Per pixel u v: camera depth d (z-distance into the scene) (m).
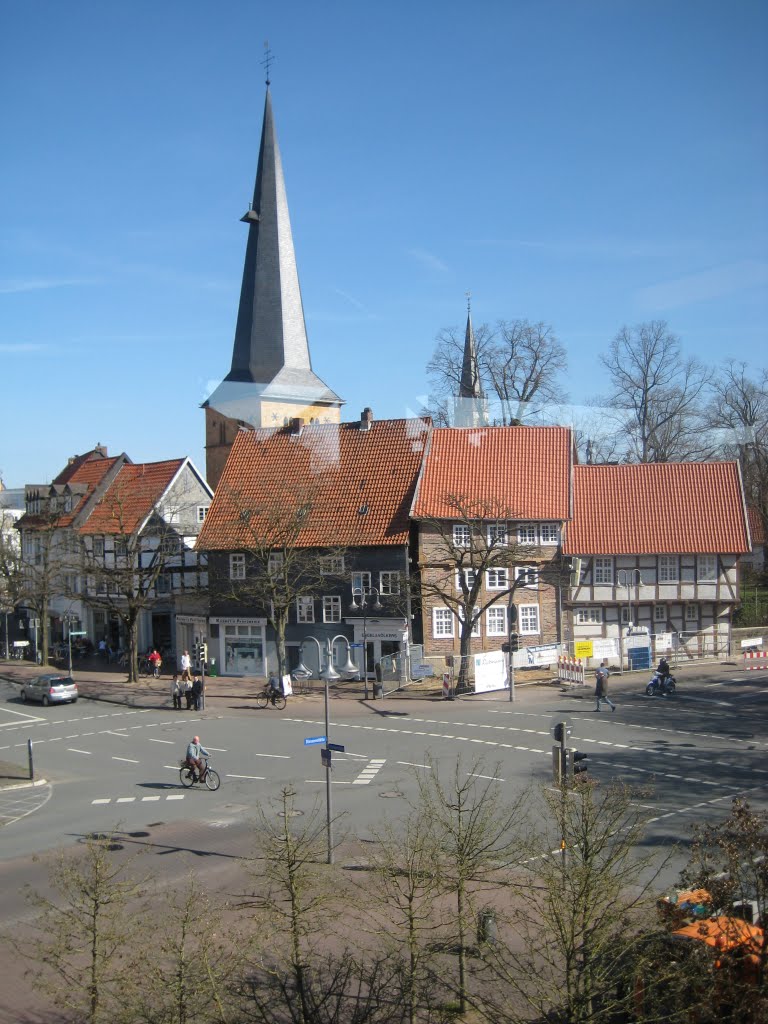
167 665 55.41
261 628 49.88
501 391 59.25
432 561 44.09
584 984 11.75
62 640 65.12
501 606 48.25
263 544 44.91
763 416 56.47
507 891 18.50
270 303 66.62
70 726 38.12
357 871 19.36
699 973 11.36
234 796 26.12
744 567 70.44
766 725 33.84
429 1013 13.70
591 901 12.06
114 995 11.99
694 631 50.69
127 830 23.34
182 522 60.25
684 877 12.47
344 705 40.72
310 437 53.09
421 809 21.09
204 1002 11.91
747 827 11.95
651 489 51.31
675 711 36.75
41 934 16.89
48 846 22.28
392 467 49.81
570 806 13.80
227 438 66.62
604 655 46.59
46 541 57.84
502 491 48.59
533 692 42.00
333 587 48.31
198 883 18.31
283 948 14.36
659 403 56.44
